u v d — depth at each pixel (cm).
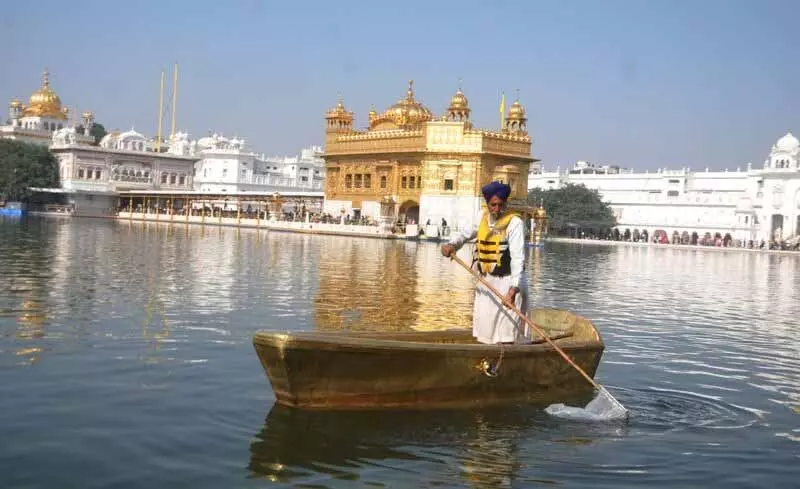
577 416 884
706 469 718
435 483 659
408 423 823
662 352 1333
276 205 8344
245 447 727
